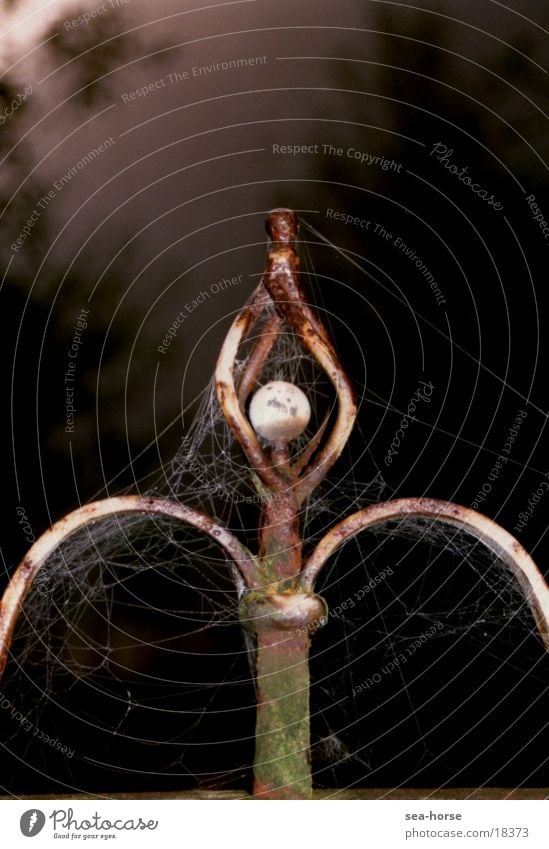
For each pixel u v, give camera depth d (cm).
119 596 94
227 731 91
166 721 91
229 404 69
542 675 90
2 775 88
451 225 106
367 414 100
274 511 70
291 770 69
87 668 92
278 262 71
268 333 71
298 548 69
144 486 98
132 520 87
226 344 70
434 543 91
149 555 95
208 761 89
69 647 92
